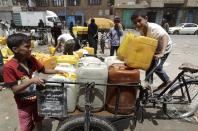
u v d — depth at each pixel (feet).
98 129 8.29
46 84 7.78
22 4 129.70
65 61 13.03
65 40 18.44
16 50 7.40
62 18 128.88
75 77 8.92
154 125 11.77
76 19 128.47
